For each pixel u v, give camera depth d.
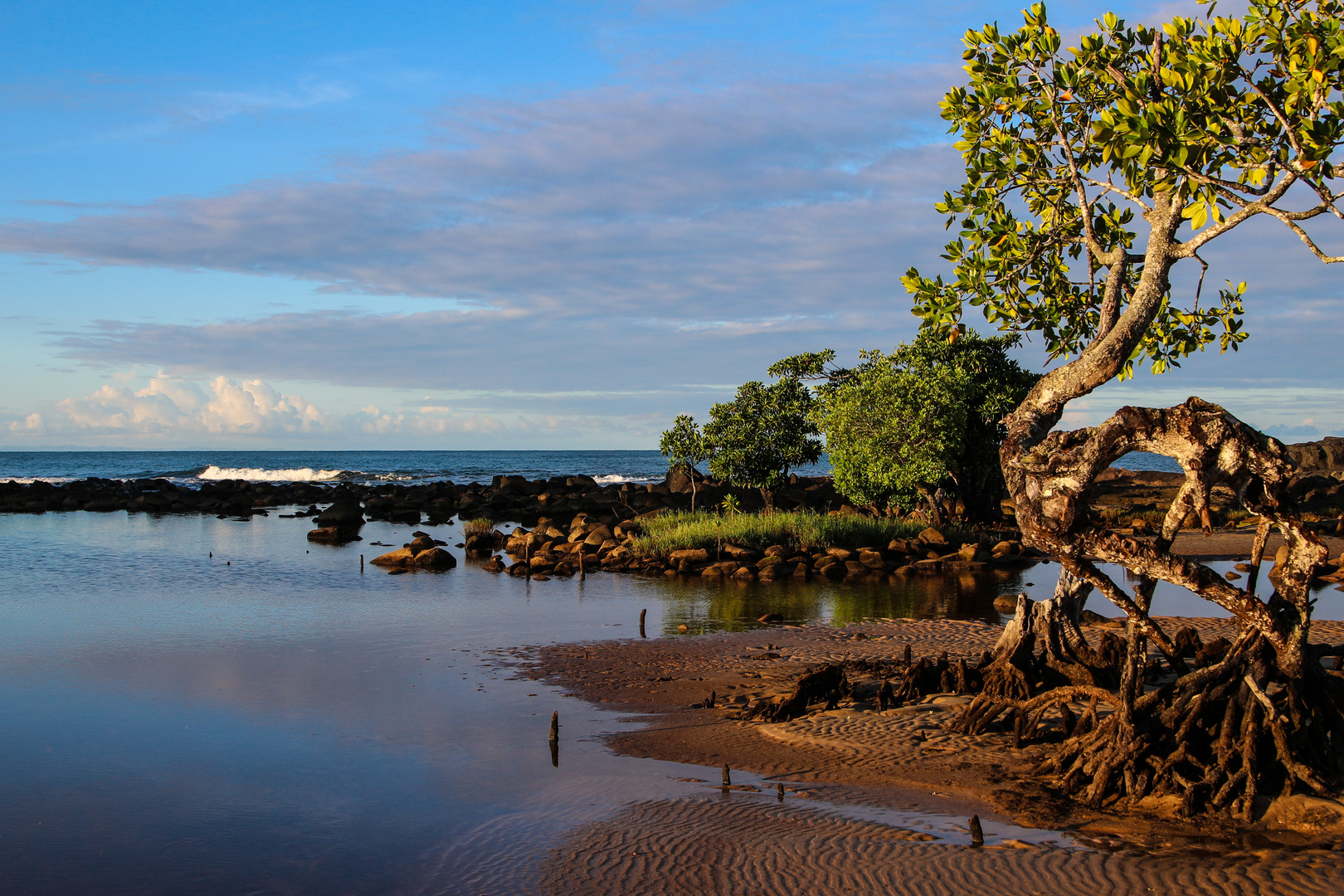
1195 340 13.78
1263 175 9.56
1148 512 47.62
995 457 40.59
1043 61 11.99
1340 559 30.03
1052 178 12.77
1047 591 28.44
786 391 43.03
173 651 20.11
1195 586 9.75
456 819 10.50
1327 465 79.88
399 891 8.73
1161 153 9.54
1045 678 13.99
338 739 13.66
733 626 22.83
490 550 42.31
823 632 21.61
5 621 23.89
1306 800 9.40
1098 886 8.26
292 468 156.62
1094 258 13.49
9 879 9.05
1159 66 10.31
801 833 9.72
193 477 118.81
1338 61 8.83
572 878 8.85
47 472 134.50
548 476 118.94
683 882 8.65
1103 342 10.42
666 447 44.00
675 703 15.59
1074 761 10.96
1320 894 7.88
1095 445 9.80
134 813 10.77
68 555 39.91
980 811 10.21
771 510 43.97
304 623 23.67
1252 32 9.78
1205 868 8.50
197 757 12.82
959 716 13.22
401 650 20.14
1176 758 10.02
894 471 37.25
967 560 34.53
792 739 13.12
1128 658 10.44
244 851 9.70
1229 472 9.55
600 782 11.62
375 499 66.94
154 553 40.91
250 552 41.94
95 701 15.87
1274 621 9.62
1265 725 9.81
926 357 40.56
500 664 18.77
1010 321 13.63
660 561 35.94
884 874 8.66
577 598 28.03
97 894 8.77
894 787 11.09
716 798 10.91
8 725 14.43
